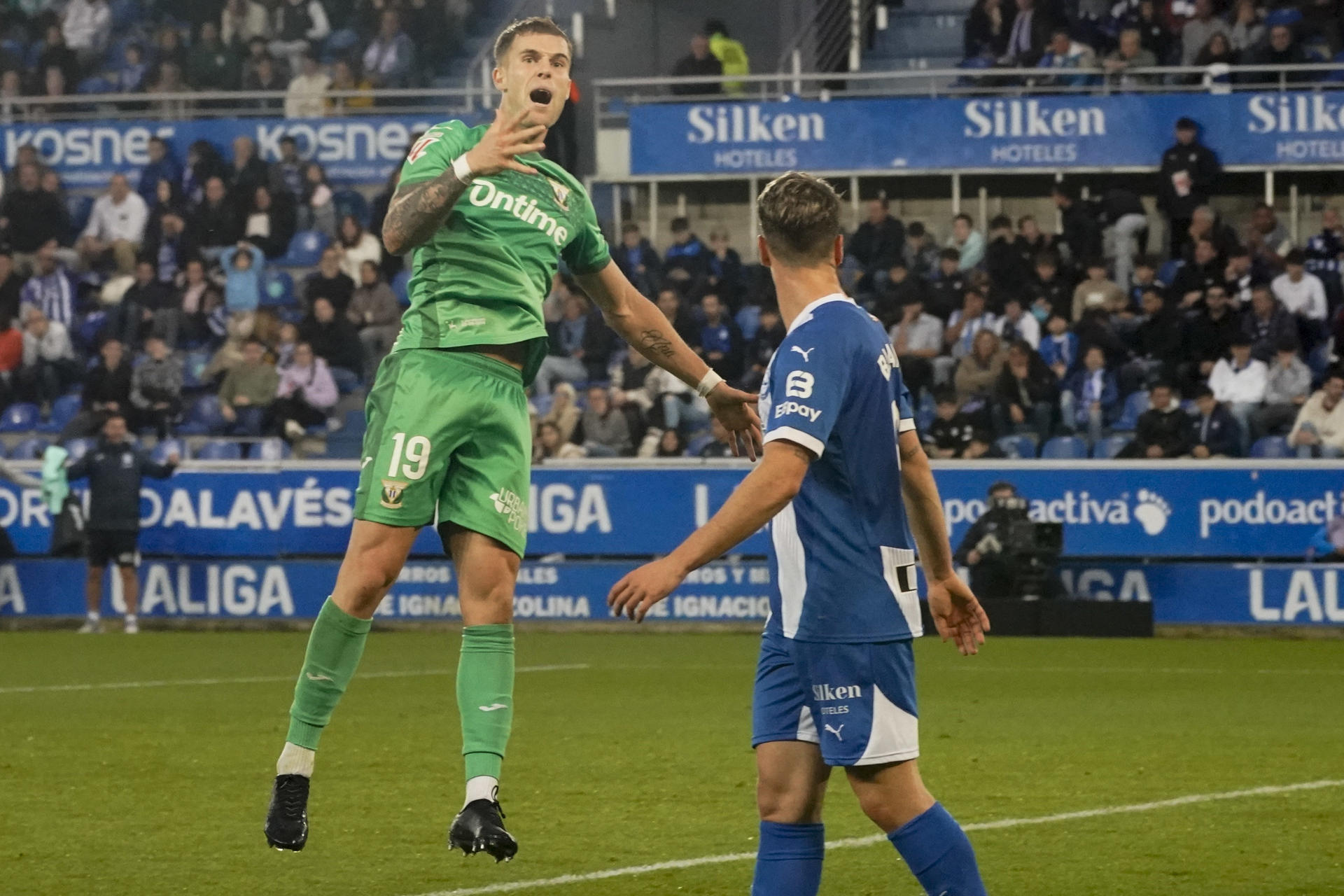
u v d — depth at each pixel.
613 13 49.94
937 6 50.19
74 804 13.71
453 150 10.09
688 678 25.03
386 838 12.15
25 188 45.03
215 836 12.20
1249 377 36.72
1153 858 11.33
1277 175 43.47
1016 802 13.71
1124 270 40.62
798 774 7.91
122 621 36.12
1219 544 33.00
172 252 44.19
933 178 44.31
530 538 35.22
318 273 43.34
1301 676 25.33
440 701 21.80
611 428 36.88
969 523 33.78
